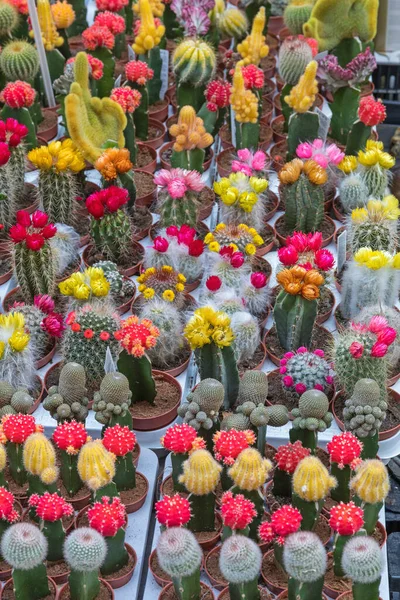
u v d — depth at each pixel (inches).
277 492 142.2
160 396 163.0
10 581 130.7
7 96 212.7
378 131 268.5
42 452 127.0
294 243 169.8
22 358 157.5
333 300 183.8
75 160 193.8
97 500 127.6
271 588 129.4
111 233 188.7
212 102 222.7
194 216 196.5
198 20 251.4
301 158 203.5
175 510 119.3
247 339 165.6
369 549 113.3
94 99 208.2
